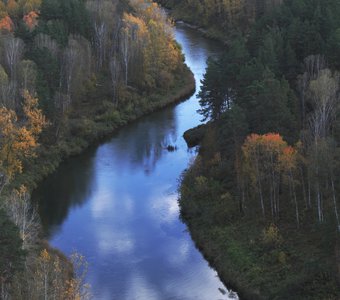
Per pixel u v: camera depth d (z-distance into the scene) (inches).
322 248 2341.3
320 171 2402.8
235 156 3006.9
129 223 2898.6
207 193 3014.3
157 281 2421.3
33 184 3260.3
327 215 2399.1
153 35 4889.3
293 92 3152.1
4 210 2049.7
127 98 4456.2
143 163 3595.0
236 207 2807.6
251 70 3309.5
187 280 2426.2
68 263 2470.5
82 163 3609.7
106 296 2310.5
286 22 4279.0
